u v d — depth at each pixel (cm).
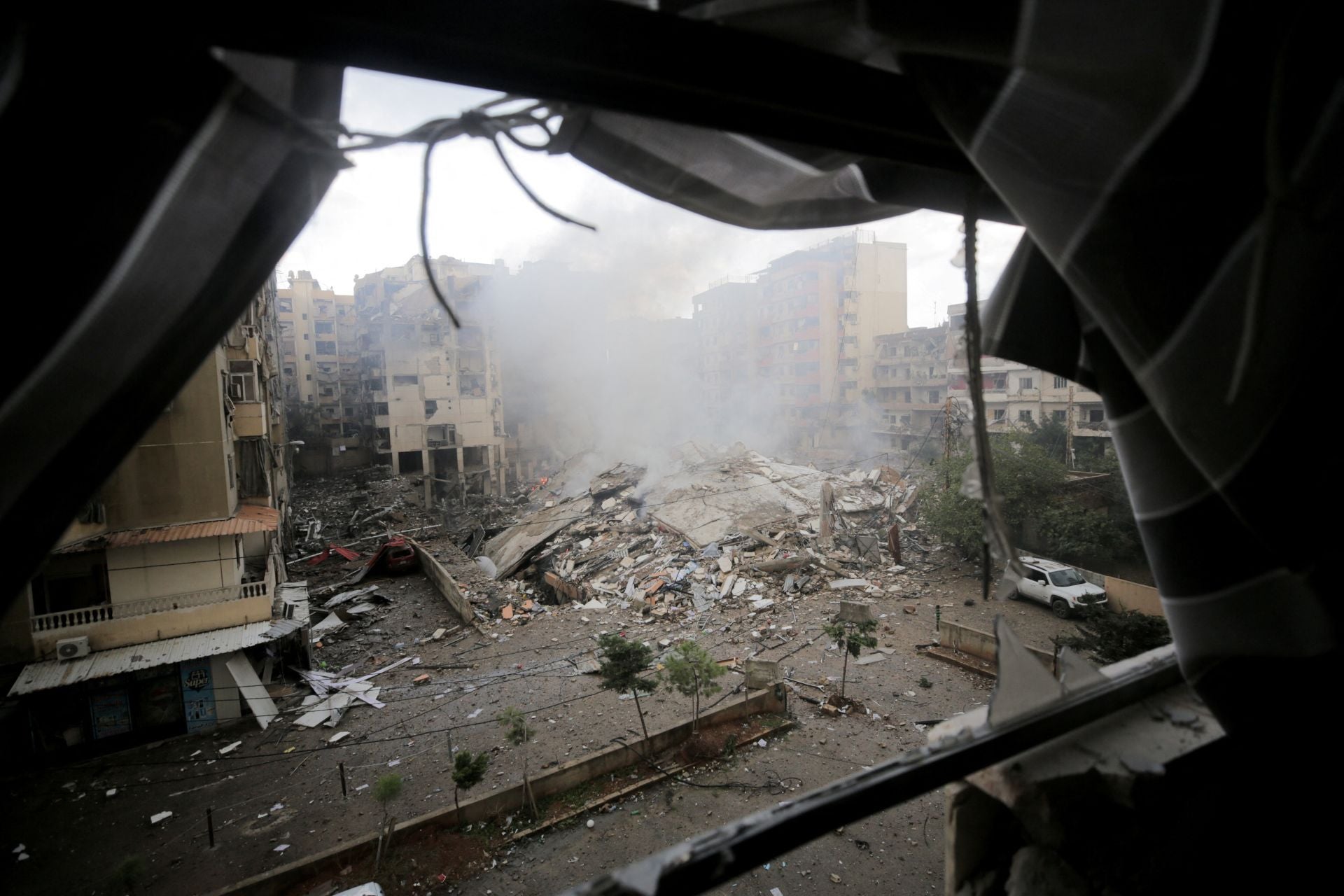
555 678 1566
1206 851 153
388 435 4003
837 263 4050
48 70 71
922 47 108
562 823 1004
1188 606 143
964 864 179
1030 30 99
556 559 2556
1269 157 99
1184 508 139
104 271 80
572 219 120
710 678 1222
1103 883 150
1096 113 103
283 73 87
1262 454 114
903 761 133
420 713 1431
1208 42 95
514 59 93
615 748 1145
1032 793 156
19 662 1288
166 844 1020
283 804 1115
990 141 112
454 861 928
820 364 4012
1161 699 184
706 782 1098
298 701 1513
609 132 132
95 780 1207
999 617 160
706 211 160
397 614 2177
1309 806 139
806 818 113
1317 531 116
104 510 1377
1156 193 104
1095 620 1141
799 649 1647
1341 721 129
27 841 1045
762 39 108
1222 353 109
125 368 87
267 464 1902
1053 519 1902
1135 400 144
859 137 133
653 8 104
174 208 83
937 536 2225
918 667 1516
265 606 1490
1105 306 116
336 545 3155
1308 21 94
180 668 1386
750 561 2227
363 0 80
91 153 76
